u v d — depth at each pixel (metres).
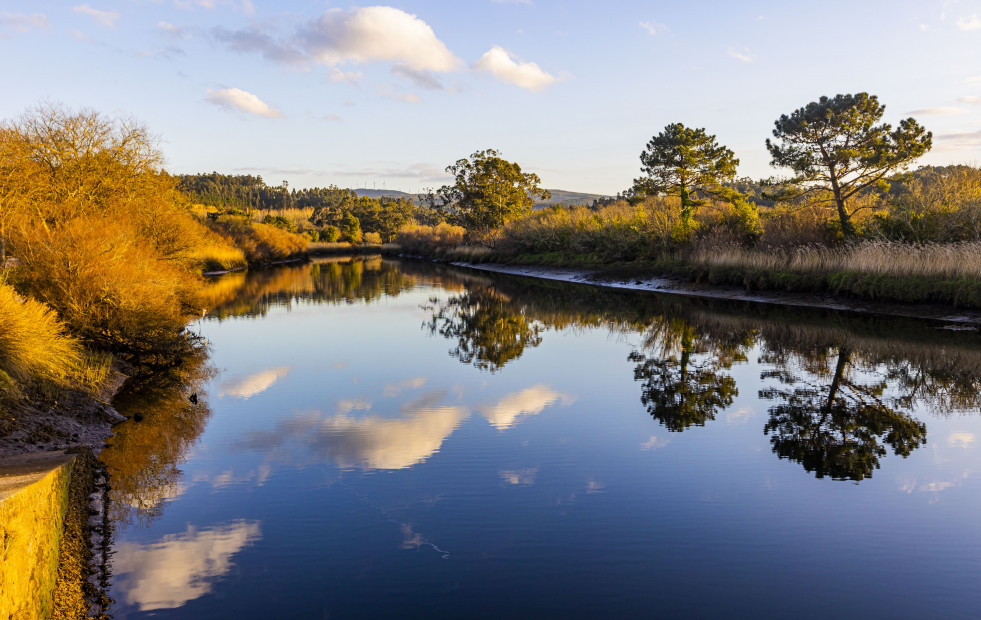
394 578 5.30
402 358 15.28
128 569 5.44
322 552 5.78
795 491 7.21
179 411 10.32
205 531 6.16
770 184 29.64
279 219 87.19
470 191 63.41
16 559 3.71
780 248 27.34
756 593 5.14
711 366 14.26
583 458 8.29
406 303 27.31
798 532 6.21
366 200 122.44
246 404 10.91
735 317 21.50
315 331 19.38
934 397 11.32
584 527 6.30
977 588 5.23
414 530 6.21
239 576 5.34
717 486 7.37
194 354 15.38
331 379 12.95
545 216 51.31
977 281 19.02
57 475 5.59
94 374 10.78
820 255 25.17
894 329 18.25
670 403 11.07
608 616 4.76
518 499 6.98
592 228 42.34
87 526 6.09
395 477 7.61
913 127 25.11
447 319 22.31
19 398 8.13
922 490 7.25
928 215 24.25
